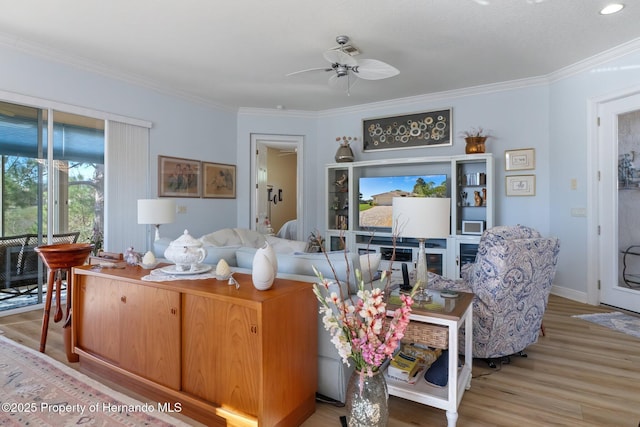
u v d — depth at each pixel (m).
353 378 1.60
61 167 3.92
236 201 5.92
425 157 4.97
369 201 5.47
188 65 4.10
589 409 1.94
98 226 4.25
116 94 4.30
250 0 2.78
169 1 2.80
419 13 2.96
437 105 5.19
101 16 3.03
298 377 1.82
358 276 1.55
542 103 4.51
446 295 2.14
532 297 2.45
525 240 2.31
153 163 4.72
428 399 1.81
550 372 2.38
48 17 3.04
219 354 1.74
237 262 2.49
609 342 2.88
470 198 4.89
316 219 6.22
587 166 3.95
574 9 2.89
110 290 2.22
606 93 3.73
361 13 2.96
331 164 5.72
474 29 3.22
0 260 3.54
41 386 2.14
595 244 3.91
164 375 1.94
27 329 3.13
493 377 2.31
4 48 3.39
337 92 5.09
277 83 4.70
